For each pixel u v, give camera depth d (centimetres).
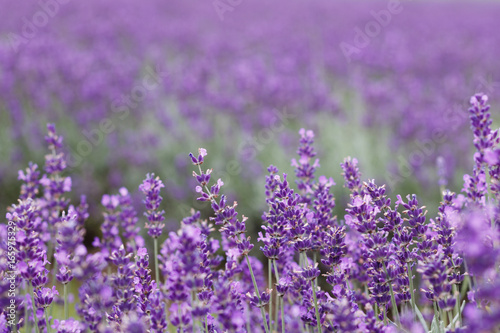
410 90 743
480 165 191
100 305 158
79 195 576
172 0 1705
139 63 889
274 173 218
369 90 677
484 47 1044
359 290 211
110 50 941
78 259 153
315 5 1842
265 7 1739
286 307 250
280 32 1234
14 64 740
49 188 262
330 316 167
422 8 1869
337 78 900
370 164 571
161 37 1123
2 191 568
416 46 1075
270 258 199
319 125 644
